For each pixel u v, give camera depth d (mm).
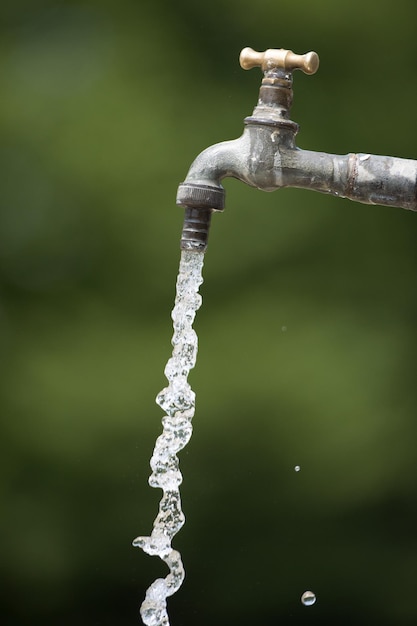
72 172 5504
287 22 5637
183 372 2838
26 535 5453
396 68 5656
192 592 5445
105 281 5504
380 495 5512
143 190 5480
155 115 5477
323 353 5445
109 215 5504
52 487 5441
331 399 5441
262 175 2809
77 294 5504
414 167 2791
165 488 2852
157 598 2859
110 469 5418
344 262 5520
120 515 5418
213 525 5449
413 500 5523
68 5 5609
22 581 5449
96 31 5582
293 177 2807
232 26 5621
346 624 5504
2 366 5473
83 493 5438
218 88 5547
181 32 5594
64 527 5434
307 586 5492
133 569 5414
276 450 5449
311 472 5461
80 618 5434
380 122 5617
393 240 5539
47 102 5516
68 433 5422
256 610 5473
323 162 2801
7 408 5449
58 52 5566
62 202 5520
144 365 5426
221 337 5441
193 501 5434
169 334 5449
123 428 5414
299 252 5508
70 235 5516
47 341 5484
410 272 5543
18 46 5594
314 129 5574
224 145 2820
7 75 5555
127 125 5473
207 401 5418
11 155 5535
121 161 5477
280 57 2811
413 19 5660
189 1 5621
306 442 5449
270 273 5496
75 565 5434
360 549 5508
